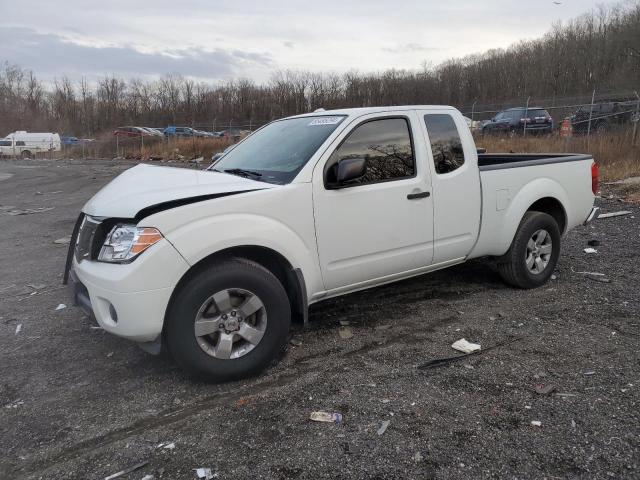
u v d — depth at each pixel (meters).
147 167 4.32
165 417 3.15
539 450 2.70
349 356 3.88
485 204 4.81
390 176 4.24
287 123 4.75
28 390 3.53
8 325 4.76
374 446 2.78
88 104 62.16
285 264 3.73
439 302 4.95
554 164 5.39
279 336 3.63
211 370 3.44
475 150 4.80
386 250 4.22
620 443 2.73
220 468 2.65
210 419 3.10
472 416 3.02
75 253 3.77
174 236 3.28
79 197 14.38
